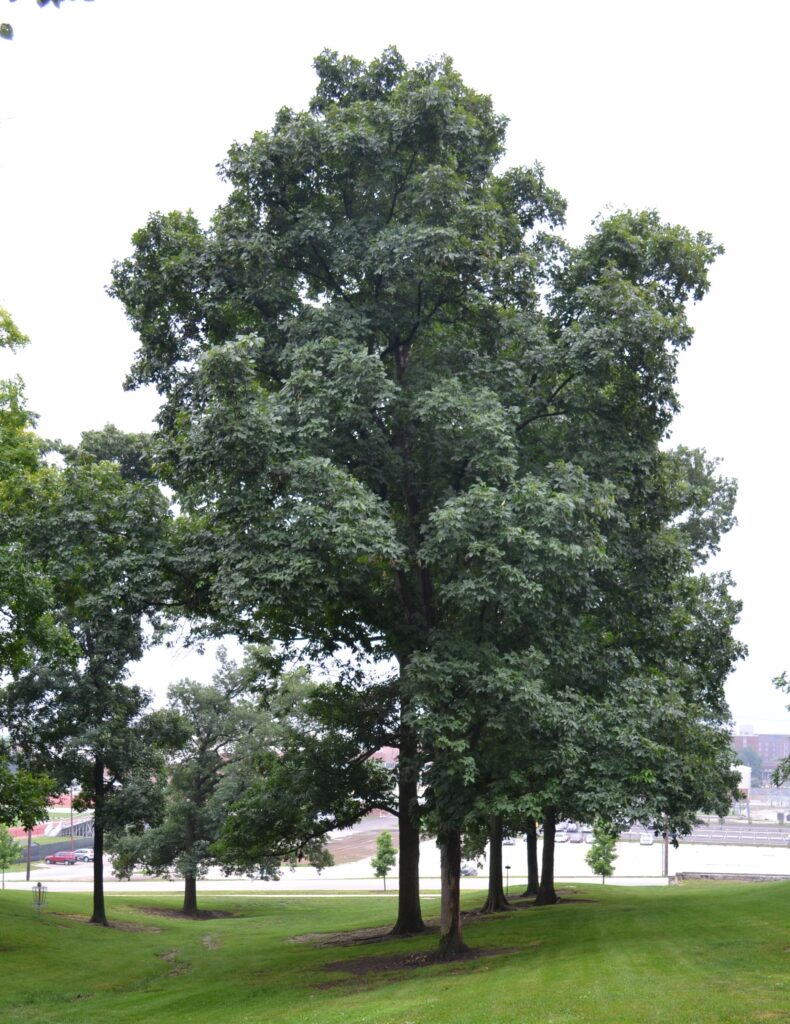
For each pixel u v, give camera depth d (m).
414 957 23.02
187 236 24.19
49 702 36.56
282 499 19.81
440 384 21.33
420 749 24.66
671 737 21.64
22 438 24.98
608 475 23.17
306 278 24.92
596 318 22.91
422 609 23.02
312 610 19.92
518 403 23.02
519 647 20.86
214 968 26.36
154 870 48.34
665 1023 11.92
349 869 79.75
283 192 23.70
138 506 22.83
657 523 25.62
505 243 24.23
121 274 25.02
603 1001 13.62
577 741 19.89
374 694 26.98
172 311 24.89
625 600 25.19
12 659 24.03
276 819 29.36
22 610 21.78
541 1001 14.06
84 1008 20.03
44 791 25.59
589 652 22.17
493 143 25.47
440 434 20.72
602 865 57.44
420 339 24.33
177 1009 19.12
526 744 19.61
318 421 20.00
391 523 19.47
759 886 39.09
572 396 22.88
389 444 22.80
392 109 22.95
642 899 35.50
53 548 22.27
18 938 30.44
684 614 30.88
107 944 31.56
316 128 22.69
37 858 92.12
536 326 23.61
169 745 40.53
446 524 18.78
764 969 15.70
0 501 23.08
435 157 22.94
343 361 20.27
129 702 38.38
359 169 23.33
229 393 19.88
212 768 47.12
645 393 23.80
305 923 41.19
